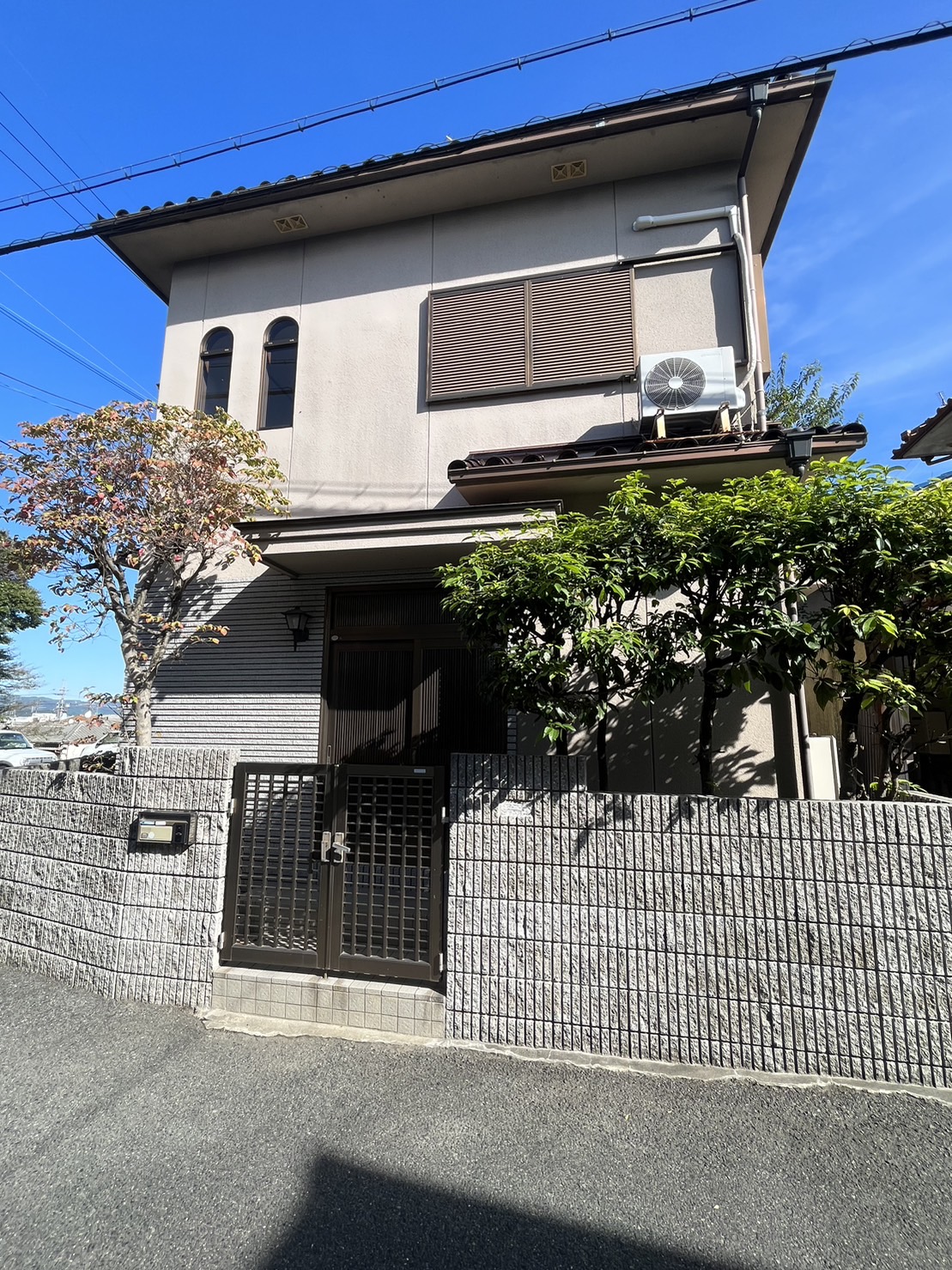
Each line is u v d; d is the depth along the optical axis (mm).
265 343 7355
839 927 2926
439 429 6621
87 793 3973
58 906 3988
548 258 6691
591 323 6434
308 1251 1946
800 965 2941
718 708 5184
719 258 6312
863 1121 2549
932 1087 2760
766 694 5172
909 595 3150
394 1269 1885
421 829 3463
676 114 5871
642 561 3369
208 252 7668
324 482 6793
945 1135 2463
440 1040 3197
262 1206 2125
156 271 8008
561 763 3324
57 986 3795
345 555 5734
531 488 5645
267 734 6398
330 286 7246
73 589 5043
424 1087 2797
